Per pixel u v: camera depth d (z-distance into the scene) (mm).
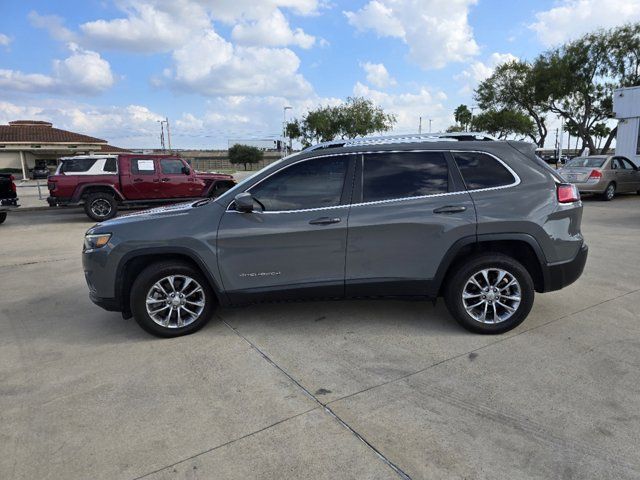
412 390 3221
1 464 2576
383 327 4340
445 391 3189
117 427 2896
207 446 2686
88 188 13398
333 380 3398
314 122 48219
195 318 4270
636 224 9852
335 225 3986
